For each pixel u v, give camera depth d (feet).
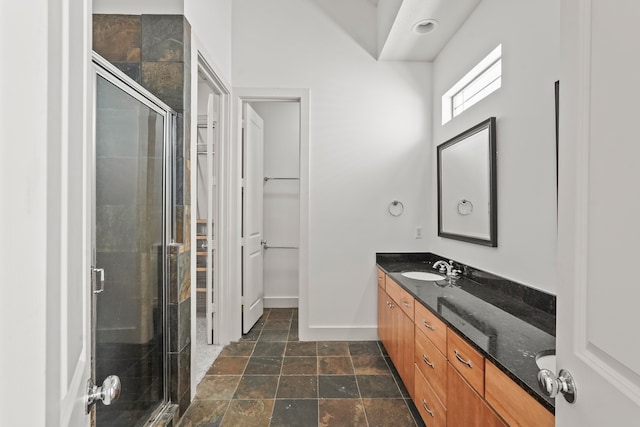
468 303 5.48
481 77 7.52
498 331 4.21
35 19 1.06
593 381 1.77
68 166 1.43
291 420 5.98
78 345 1.63
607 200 1.69
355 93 9.53
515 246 5.76
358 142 9.57
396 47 8.81
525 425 2.94
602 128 1.74
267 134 12.64
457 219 7.93
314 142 9.52
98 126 4.54
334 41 9.50
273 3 9.39
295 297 12.72
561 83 2.14
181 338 6.10
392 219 9.66
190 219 6.44
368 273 9.66
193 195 6.59
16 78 0.96
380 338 9.18
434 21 7.64
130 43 6.02
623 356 1.55
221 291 9.23
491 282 6.45
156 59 6.01
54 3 1.23
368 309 9.66
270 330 10.32
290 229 12.71
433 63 9.57
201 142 12.00
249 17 9.34
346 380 7.36
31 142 1.04
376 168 9.61
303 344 9.31
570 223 2.03
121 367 5.00
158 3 6.01
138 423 5.31
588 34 1.86
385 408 6.33
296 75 9.43
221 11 8.36
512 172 5.84
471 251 7.36
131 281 5.23
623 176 1.56
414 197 9.68
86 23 1.82
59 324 1.30
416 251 9.71
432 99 9.62
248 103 10.15
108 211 4.79
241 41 9.33
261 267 11.59
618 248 1.60
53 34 1.22
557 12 4.78
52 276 1.23
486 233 6.63
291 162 12.67
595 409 1.75
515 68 5.73
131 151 5.18
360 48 9.53
